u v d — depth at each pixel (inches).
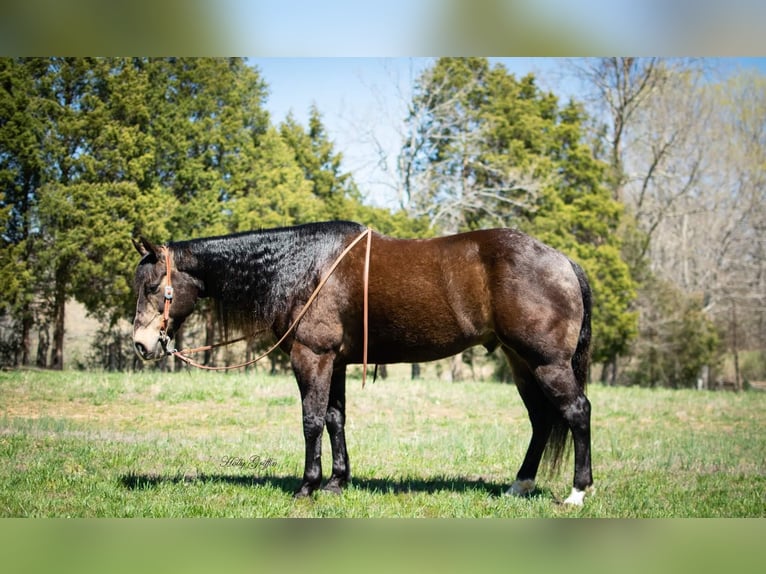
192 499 241.8
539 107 1168.2
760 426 467.2
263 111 1056.8
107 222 803.4
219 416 448.1
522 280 227.8
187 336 959.6
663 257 1267.2
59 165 828.0
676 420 488.7
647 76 1231.5
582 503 231.0
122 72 858.8
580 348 239.8
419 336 237.1
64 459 303.1
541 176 1071.0
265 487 255.8
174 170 925.2
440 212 1085.1
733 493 265.9
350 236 246.7
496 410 507.2
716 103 1239.5
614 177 1192.8
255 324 259.1
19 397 488.1
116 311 839.7
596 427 448.8
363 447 350.9
